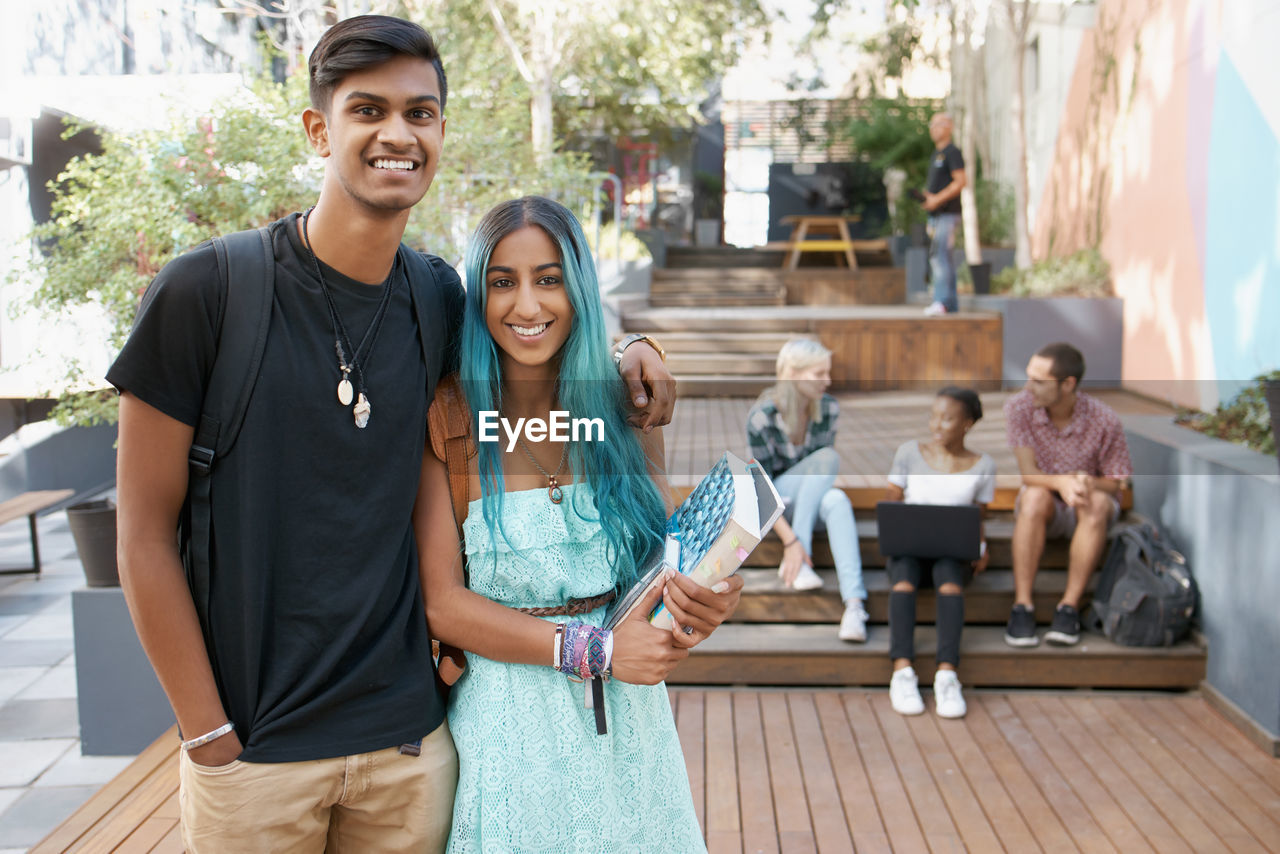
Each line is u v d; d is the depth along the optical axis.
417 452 1.38
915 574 3.60
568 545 1.49
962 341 8.07
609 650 1.40
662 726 1.54
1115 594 3.61
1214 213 6.35
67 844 2.36
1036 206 10.89
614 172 12.50
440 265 1.54
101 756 3.38
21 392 5.83
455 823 1.41
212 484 1.29
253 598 1.29
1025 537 3.69
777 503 1.34
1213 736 3.25
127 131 3.60
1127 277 7.95
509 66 7.40
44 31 6.62
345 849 1.50
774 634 3.80
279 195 3.35
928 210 8.33
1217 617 3.47
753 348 8.07
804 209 15.40
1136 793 2.91
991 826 2.76
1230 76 6.16
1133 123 7.86
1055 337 7.96
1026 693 3.62
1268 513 3.13
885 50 12.64
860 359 8.12
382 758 1.36
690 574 1.35
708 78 11.20
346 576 1.32
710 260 12.31
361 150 1.22
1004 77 12.31
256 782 1.29
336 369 1.31
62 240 3.52
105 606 3.32
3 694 3.94
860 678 3.66
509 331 1.44
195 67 7.52
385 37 1.20
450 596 1.43
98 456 7.79
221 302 1.25
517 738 1.42
